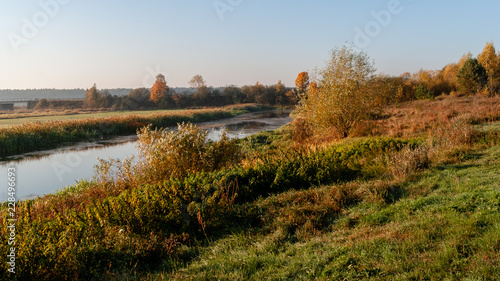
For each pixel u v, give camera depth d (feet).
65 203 27.07
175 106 303.68
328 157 30.96
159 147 34.17
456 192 20.62
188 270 15.33
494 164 25.73
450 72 178.09
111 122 115.24
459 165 27.32
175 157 33.55
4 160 67.05
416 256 13.29
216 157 36.17
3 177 51.88
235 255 16.39
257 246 17.30
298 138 67.87
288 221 19.92
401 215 18.57
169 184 24.16
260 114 236.43
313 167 29.12
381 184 24.02
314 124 66.54
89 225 19.20
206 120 180.24
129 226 19.69
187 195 22.54
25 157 70.54
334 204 21.89
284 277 13.26
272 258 15.47
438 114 65.72
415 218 17.56
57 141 88.74
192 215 20.97
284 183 27.91
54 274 13.85
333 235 17.62
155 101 293.43
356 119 64.08
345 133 64.90
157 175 32.27
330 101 62.49
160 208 21.44
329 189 25.11
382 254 13.76
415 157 29.22
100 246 16.55
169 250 17.63
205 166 34.40
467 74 134.21
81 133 98.58
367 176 28.86
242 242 18.28
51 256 14.58
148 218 20.17
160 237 19.08
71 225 18.28
